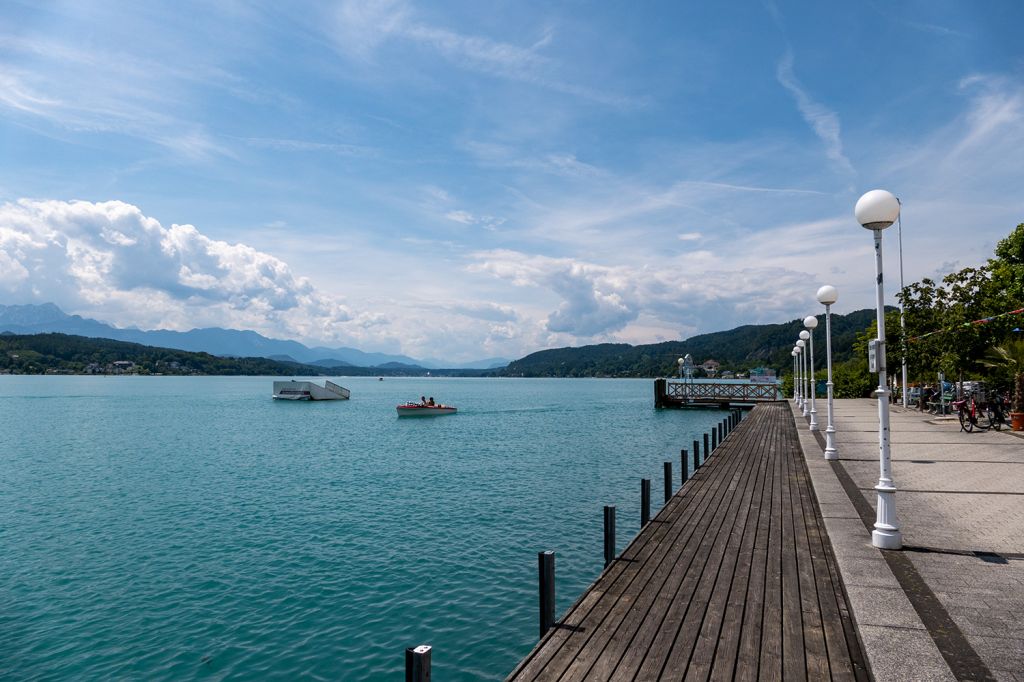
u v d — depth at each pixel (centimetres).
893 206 757
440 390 14325
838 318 14262
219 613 958
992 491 1058
